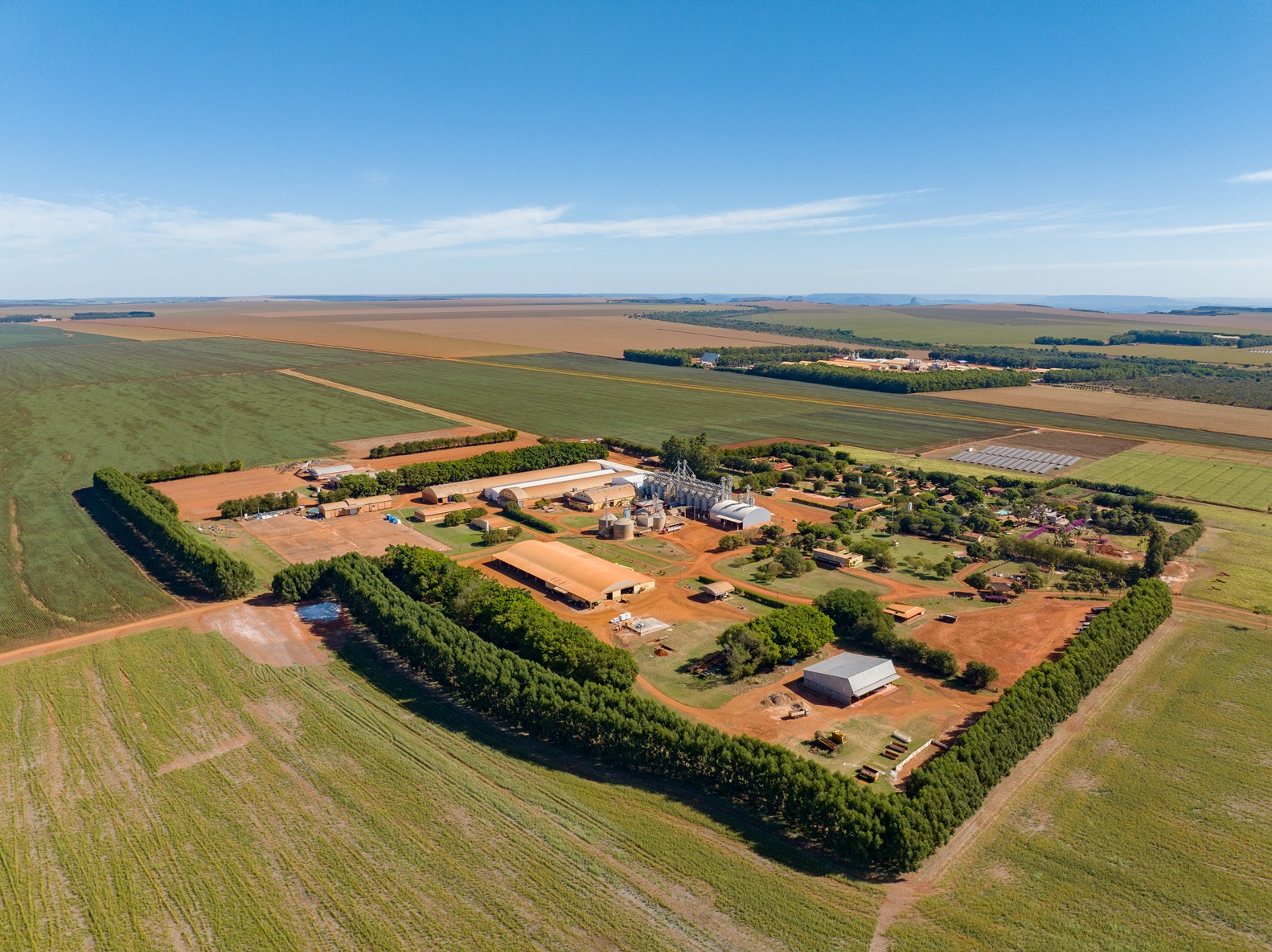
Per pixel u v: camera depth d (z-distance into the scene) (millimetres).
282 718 88125
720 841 69188
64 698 91875
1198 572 135750
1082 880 64375
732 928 58969
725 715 91125
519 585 132125
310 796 74125
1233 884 63875
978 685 97312
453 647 96750
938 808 68250
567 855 66562
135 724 86562
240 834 68750
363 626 113625
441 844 67625
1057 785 77125
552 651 96562
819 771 72625
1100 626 102062
